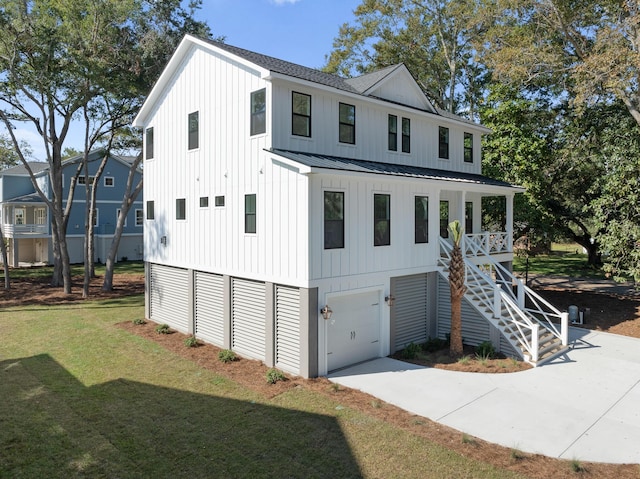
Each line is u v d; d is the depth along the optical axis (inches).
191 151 611.2
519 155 829.2
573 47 868.0
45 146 930.1
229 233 544.1
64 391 414.6
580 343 585.9
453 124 727.7
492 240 687.7
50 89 871.1
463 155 760.3
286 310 473.7
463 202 621.9
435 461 295.0
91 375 457.7
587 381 446.9
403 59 1323.8
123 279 1181.7
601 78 679.1
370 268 512.1
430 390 422.3
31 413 367.9
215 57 561.0
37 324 682.2
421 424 348.8
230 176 540.4
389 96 631.2
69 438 327.0
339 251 474.9
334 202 469.4
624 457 303.9
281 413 368.5
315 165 433.4
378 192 520.1
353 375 465.4
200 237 597.0
